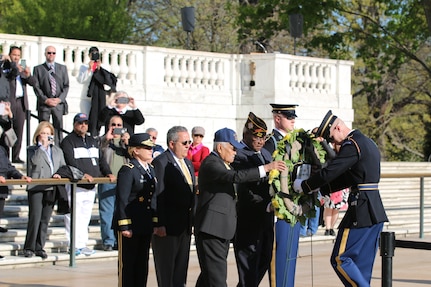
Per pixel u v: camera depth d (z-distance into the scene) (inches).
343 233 527.8
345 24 1958.7
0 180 701.9
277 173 537.0
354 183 528.1
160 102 1202.0
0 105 836.6
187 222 571.8
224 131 543.8
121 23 1815.9
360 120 2279.8
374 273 730.8
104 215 798.5
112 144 798.5
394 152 2345.0
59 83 994.7
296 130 557.9
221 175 530.3
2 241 795.4
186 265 578.2
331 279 693.3
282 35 2145.7
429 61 2261.3
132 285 559.5
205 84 1258.6
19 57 954.1
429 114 2320.4
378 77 1937.7
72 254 746.2
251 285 561.0
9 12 1780.3
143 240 562.6
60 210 759.7
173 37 2135.8
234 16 2078.0
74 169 742.5
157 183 561.0
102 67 1114.1
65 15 1768.0
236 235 564.4
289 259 564.1
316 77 1341.0
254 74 1278.3
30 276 697.0
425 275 721.6
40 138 765.3
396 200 1243.8
